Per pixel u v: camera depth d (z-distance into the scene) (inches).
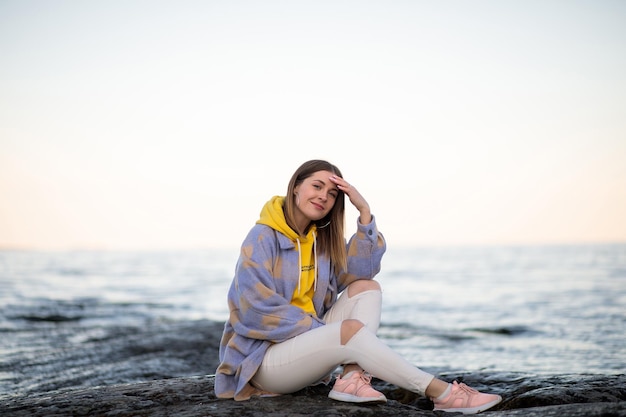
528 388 144.9
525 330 458.6
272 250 119.2
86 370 237.1
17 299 670.5
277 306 115.0
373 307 122.6
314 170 122.5
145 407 118.3
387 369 110.6
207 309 658.2
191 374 233.1
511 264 1967.3
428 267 1862.7
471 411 109.0
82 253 3833.7
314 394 121.0
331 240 126.4
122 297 796.6
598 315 572.7
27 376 227.9
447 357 323.9
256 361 115.4
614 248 3678.6
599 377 145.4
